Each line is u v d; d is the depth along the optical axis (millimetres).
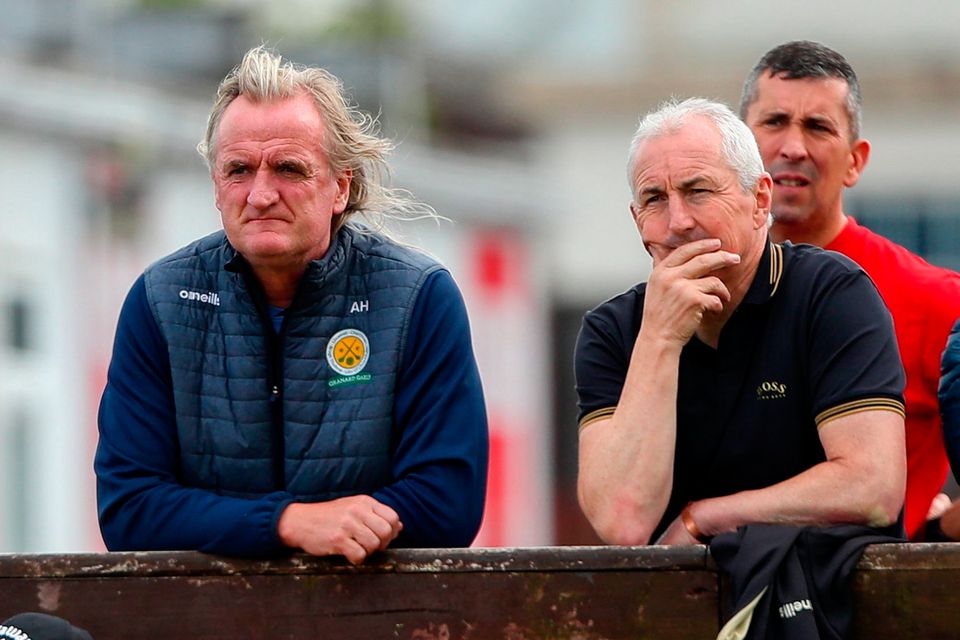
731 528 15008
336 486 15273
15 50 46125
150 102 47844
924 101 72062
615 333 16031
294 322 15367
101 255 47344
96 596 14508
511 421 62812
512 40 80312
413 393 15297
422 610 14398
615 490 15164
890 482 14844
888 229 72750
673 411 15195
